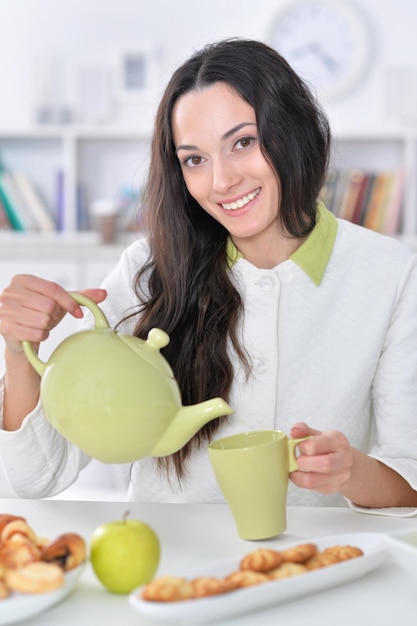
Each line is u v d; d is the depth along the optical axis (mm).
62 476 1465
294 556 941
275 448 1102
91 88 4469
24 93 4547
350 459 1164
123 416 1055
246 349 1507
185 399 1505
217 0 4488
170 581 858
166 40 4523
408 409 1500
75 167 4441
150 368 1087
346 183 4270
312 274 1544
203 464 1505
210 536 1160
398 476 1350
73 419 1071
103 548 943
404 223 4324
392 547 926
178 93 1424
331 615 895
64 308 1245
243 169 1402
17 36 4543
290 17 4477
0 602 844
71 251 4121
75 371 1076
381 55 4480
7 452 1395
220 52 1407
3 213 4359
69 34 4539
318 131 1487
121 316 1616
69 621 891
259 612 902
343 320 1548
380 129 4324
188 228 1539
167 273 1537
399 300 1566
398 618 890
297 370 1524
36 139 4551
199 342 1501
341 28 4453
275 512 1131
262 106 1389
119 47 4492
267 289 1523
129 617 900
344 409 1532
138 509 1280
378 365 1556
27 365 1364
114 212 4242
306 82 1611
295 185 1456
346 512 1288
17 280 1252
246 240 1545
